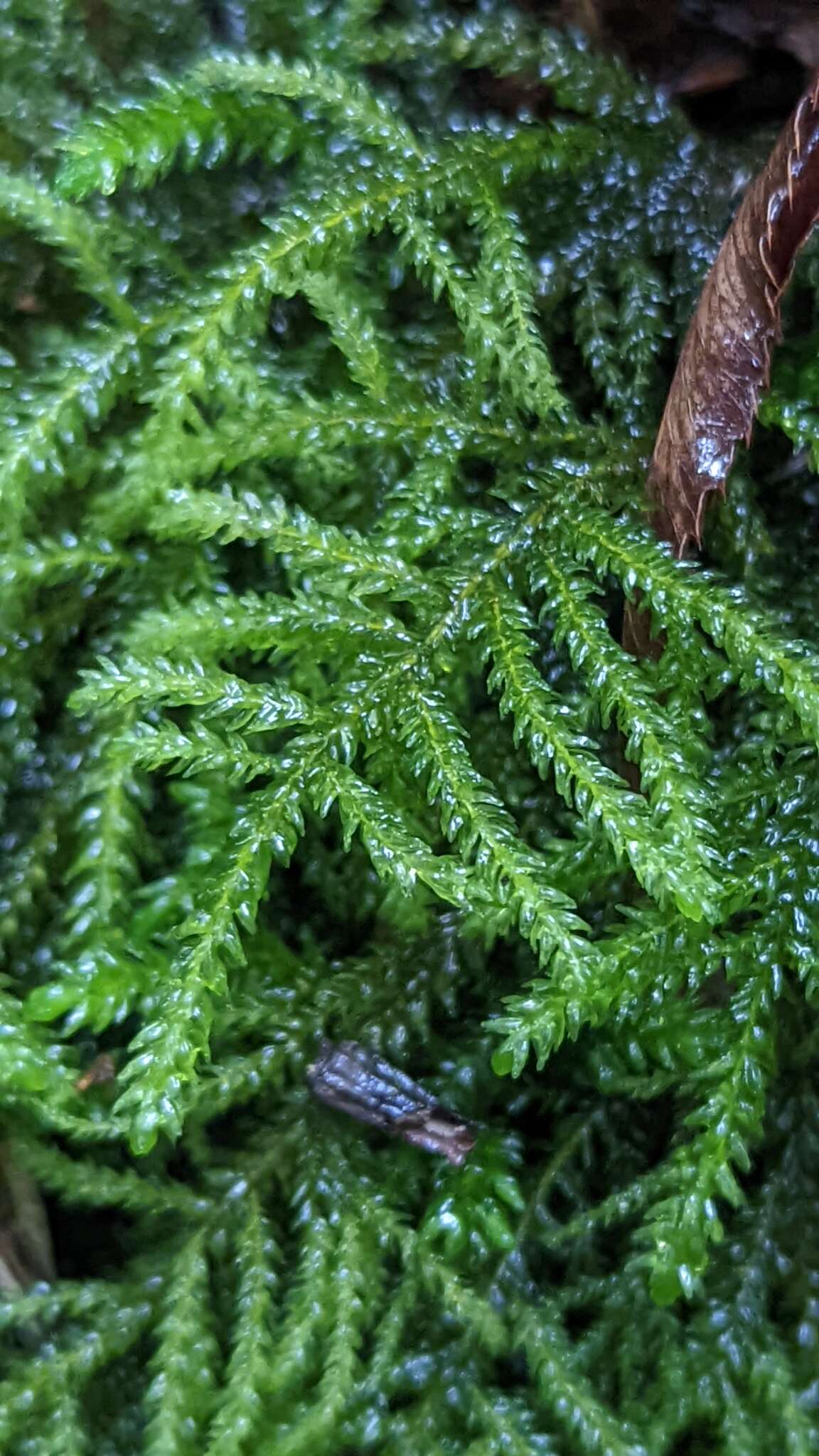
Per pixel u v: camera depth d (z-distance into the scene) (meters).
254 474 0.15
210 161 0.15
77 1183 0.15
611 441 0.15
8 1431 0.14
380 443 0.15
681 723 0.15
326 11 0.15
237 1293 0.15
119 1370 0.15
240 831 0.14
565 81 0.15
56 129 0.15
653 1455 0.14
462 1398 0.14
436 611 0.15
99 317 0.15
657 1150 0.15
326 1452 0.14
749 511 0.15
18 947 0.15
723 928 0.15
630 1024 0.15
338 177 0.15
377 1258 0.15
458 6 0.15
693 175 0.15
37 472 0.14
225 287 0.14
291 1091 0.15
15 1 0.15
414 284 0.16
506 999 0.14
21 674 0.15
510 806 0.15
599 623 0.14
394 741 0.15
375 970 0.15
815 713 0.14
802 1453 0.14
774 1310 0.15
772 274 0.14
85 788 0.15
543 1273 0.15
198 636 0.14
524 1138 0.15
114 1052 0.15
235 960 0.14
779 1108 0.15
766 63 0.15
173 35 0.15
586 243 0.15
